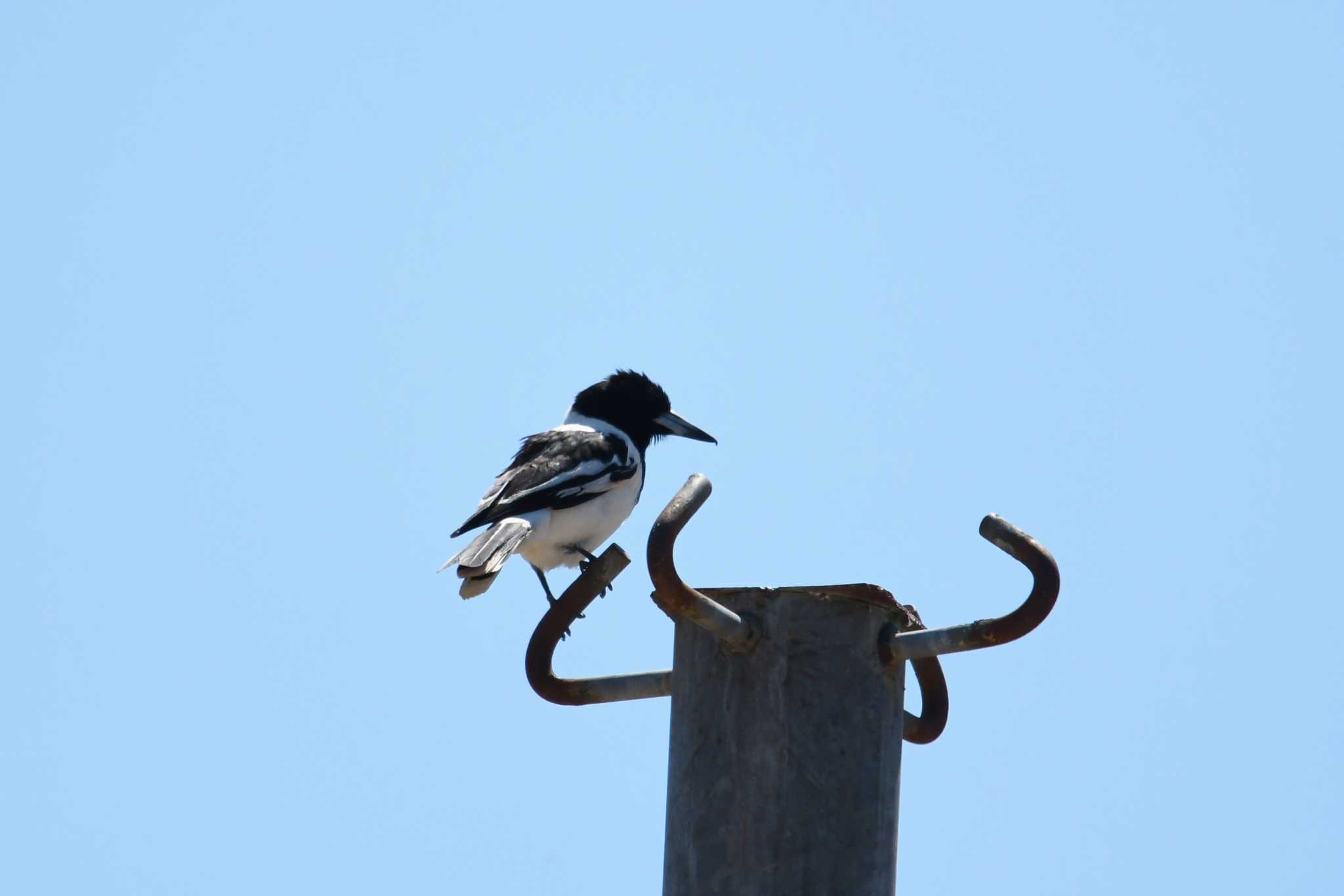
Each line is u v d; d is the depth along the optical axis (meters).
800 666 9.23
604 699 10.73
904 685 9.49
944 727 11.17
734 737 9.25
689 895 9.17
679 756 9.45
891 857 9.21
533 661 10.78
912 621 9.49
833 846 9.02
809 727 9.16
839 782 9.10
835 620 9.28
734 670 9.34
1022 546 9.09
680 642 9.64
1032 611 8.95
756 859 9.05
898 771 9.34
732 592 9.41
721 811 9.19
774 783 9.12
